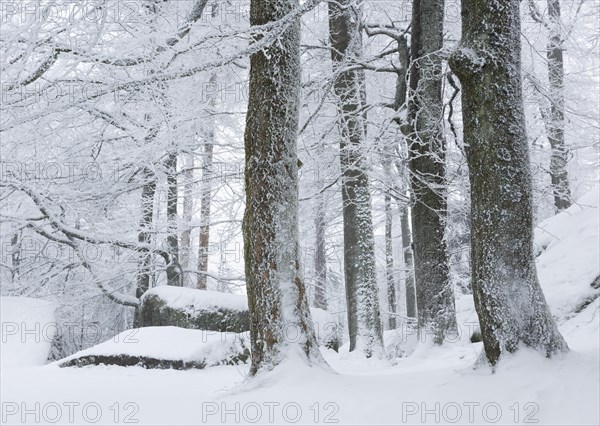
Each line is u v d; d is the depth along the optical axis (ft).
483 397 16.26
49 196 42.11
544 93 39.04
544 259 41.96
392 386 18.28
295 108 22.94
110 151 45.01
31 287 53.62
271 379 19.98
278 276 21.65
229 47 35.96
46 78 35.01
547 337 18.39
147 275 56.75
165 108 35.65
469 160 19.95
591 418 14.23
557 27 50.06
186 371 32.50
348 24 40.09
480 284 19.16
